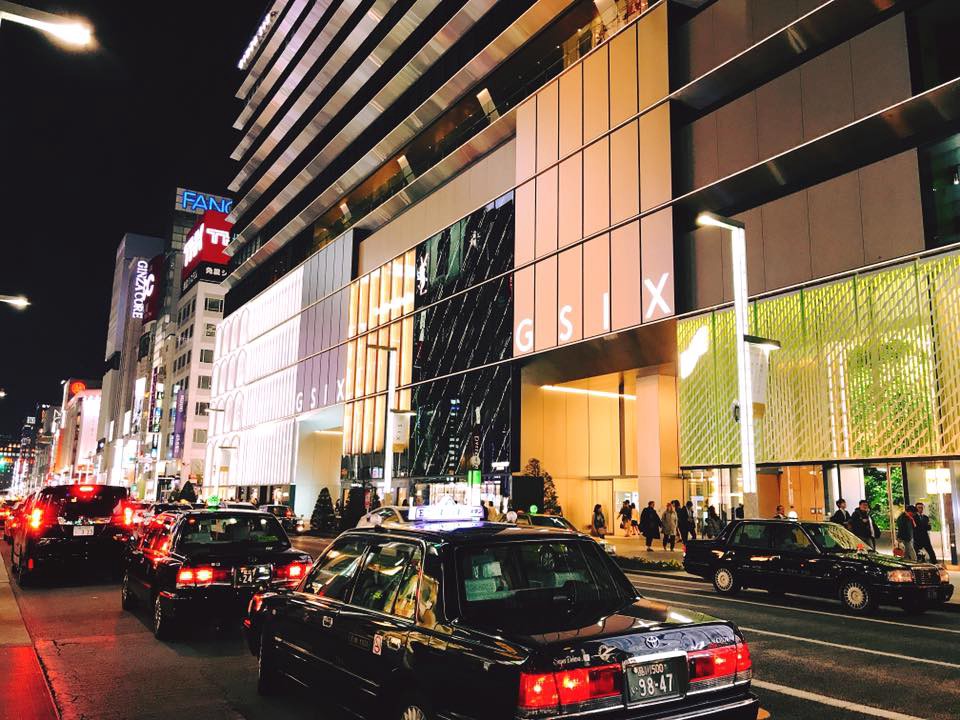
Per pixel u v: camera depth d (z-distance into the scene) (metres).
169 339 111.62
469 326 35.75
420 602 4.38
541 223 31.56
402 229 43.84
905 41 19.66
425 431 37.94
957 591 13.87
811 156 21.59
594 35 30.70
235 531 9.91
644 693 3.70
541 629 3.90
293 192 60.75
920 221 18.78
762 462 21.48
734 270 17.23
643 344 27.25
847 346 19.83
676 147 25.84
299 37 62.50
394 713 4.36
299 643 5.70
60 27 11.57
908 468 18.41
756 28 23.55
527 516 19.16
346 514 32.50
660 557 22.33
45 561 14.41
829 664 7.69
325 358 51.41
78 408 199.25
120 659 7.96
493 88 36.94
